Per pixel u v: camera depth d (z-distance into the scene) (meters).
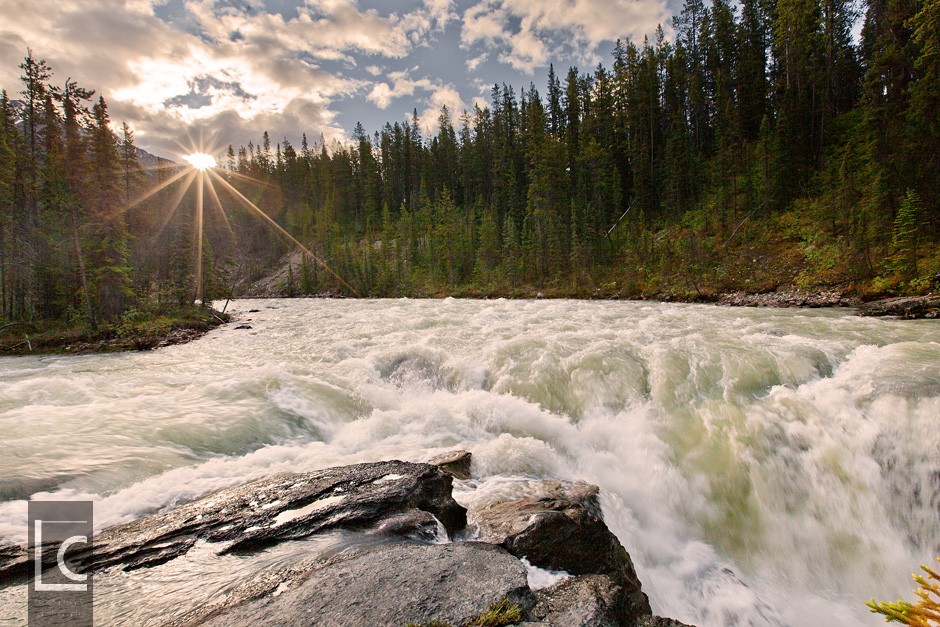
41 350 22.92
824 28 52.00
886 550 6.05
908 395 7.05
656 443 7.85
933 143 28.44
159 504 5.38
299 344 18.58
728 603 5.32
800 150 45.66
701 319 17.55
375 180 104.19
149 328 27.50
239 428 8.21
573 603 3.34
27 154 38.50
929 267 24.16
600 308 25.47
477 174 87.94
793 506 6.59
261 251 104.44
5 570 3.74
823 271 30.80
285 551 4.08
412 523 4.66
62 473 5.96
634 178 60.78
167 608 3.16
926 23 29.17
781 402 8.02
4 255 31.53
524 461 7.22
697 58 71.31
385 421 8.96
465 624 2.87
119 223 33.22
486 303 37.84
